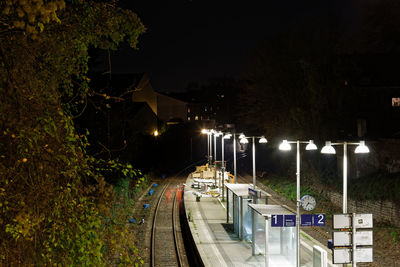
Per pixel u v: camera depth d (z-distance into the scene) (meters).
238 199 22.30
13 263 5.64
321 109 31.94
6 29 5.63
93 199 7.23
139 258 7.98
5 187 5.57
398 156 23.16
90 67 20.61
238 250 19.64
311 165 32.69
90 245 6.66
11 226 5.34
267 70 39.47
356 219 12.55
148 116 58.12
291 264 16.33
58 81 8.28
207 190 37.84
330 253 18.20
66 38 7.76
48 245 6.02
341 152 29.00
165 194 38.81
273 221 14.48
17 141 5.66
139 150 46.25
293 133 36.34
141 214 29.23
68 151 6.43
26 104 6.10
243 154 69.44
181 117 98.81
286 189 34.41
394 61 36.12
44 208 5.97
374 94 32.16
